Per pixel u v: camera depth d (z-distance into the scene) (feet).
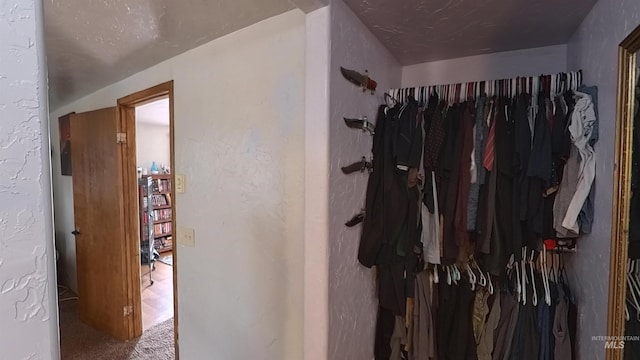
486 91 4.81
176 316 6.56
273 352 5.08
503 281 5.11
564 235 4.11
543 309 4.82
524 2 3.84
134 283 8.34
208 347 5.98
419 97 5.28
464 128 4.70
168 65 6.38
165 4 4.28
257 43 4.97
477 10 4.08
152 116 14.20
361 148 4.71
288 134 4.73
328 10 3.61
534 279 5.04
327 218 3.79
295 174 4.69
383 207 4.87
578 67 4.51
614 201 3.10
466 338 5.17
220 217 5.65
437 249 5.03
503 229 4.39
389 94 5.49
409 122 4.91
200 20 4.77
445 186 4.83
